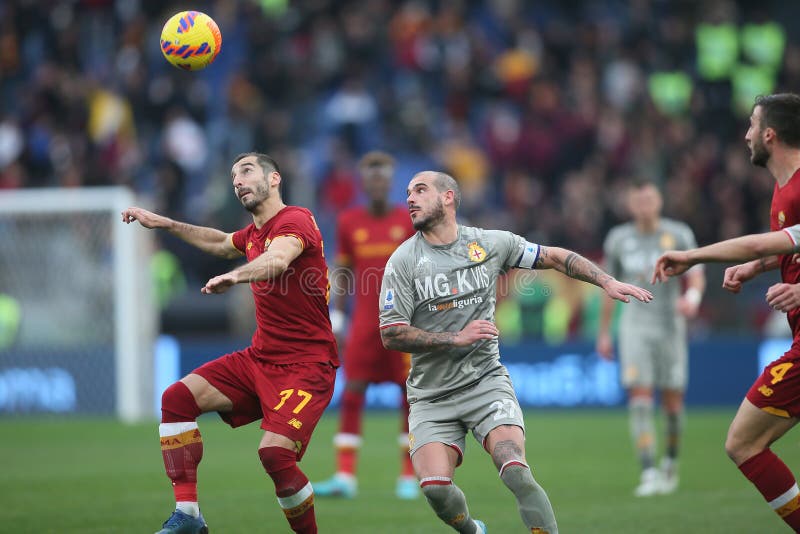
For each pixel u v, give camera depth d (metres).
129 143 66.06
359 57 71.38
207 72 73.88
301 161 64.75
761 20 78.25
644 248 32.31
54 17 74.00
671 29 76.00
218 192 62.25
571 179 62.66
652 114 68.50
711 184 64.81
